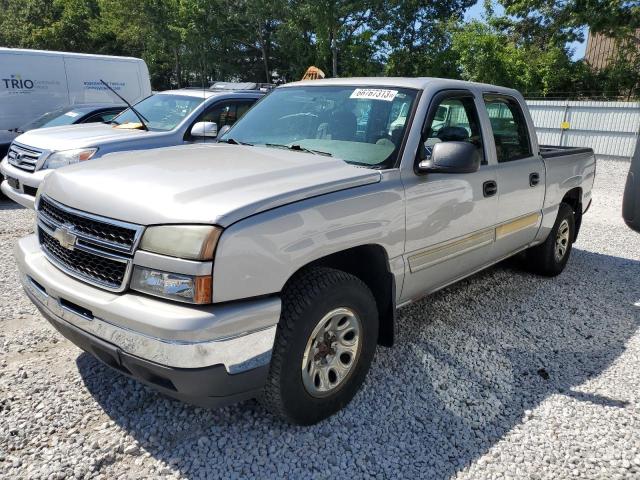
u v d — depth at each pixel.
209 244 2.26
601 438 2.89
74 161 6.28
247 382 2.43
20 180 6.54
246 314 2.34
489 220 4.03
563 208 5.32
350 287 2.82
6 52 10.94
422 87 3.58
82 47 38.66
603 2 23.62
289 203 2.56
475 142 3.96
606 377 3.53
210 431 2.80
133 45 40.00
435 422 2.98
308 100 3.96
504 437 2.88
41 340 3.70
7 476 2.42
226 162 3.04
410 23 30.86
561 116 17.95
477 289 5.07
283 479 2.50
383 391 3.25
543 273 5.44
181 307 2.28
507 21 28.66
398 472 2.59
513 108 4.52
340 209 2.76
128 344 2.34
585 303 4.85
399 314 4.41
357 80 3.95
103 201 2.55
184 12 33.72
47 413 2.87
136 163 3.03
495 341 4.00
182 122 7.24
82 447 2.63
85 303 2.47
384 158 3.25
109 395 3.06
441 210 3.46
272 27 35.31
